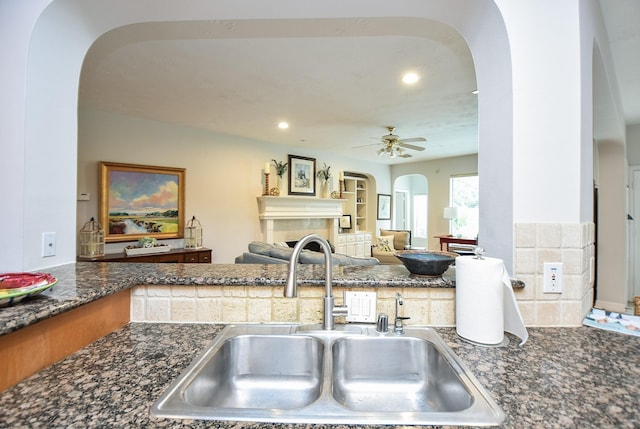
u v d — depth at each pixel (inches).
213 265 57.7
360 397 39.9
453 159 272.5
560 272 45.9
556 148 46.4
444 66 100.2
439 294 45.9
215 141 185.0
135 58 94.9
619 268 143.6
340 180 257.4
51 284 36.6
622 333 42.8
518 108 46.8
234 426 23.8
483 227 54.4
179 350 37.0
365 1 53.3
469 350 37.6
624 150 140.3
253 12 56.2
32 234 49.0
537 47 46.7
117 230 149.2
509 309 41.4
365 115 152.6
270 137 198.5
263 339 42.2
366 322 45.4
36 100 49.7
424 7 53.6
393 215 316.2
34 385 28.7
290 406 38.7
